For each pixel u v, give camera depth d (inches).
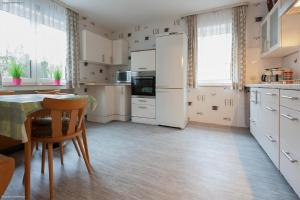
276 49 99.0
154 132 123.0
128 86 163.5
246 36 134.6
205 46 147.0
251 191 55.0
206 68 148.2
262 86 80.4
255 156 81.9
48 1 123.7
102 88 151.9
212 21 143.0
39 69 120.3
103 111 152.1
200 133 120.6
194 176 64.2
